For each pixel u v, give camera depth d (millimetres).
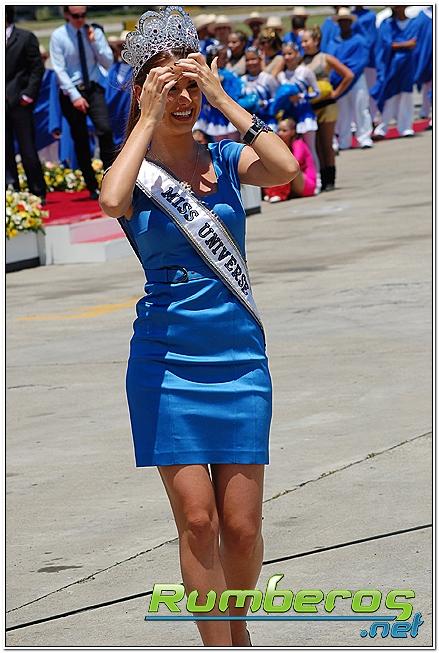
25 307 14492
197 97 5223
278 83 21469
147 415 5102
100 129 19625
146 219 5121
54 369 11289
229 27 22641
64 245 17859
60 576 6504
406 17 28438
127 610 6062
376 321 12000
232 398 5078
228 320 5102
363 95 27266
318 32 21781
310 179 21594
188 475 5043
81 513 7438
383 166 24578
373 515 7047
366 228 17844
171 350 5102
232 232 5164
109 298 14734
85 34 19344
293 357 10812
